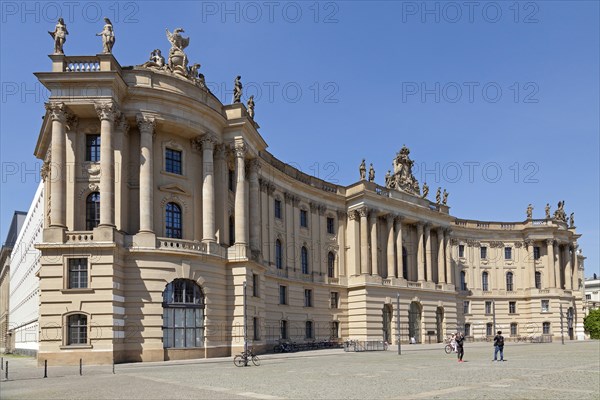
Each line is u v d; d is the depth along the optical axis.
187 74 60.41
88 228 54.44
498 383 31.14
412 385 30.45
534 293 116.31
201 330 56.41
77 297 50.09
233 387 30.12
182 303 55.19
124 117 55.44
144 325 52.22
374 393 27.16
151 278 53.12
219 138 62.75
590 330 125.81
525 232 118.81
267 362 50.41
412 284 95.81
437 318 100.62
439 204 104.62
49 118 56.06
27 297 88.75
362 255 88.25
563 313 116.00
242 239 61.78
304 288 80.88
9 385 33.88
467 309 114.12
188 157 60.34
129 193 56.09
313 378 34.72
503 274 117.81
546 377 34.28
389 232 93.25
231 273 60.38
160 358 52.38
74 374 40.81
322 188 87.94
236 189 63.00
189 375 37.62
